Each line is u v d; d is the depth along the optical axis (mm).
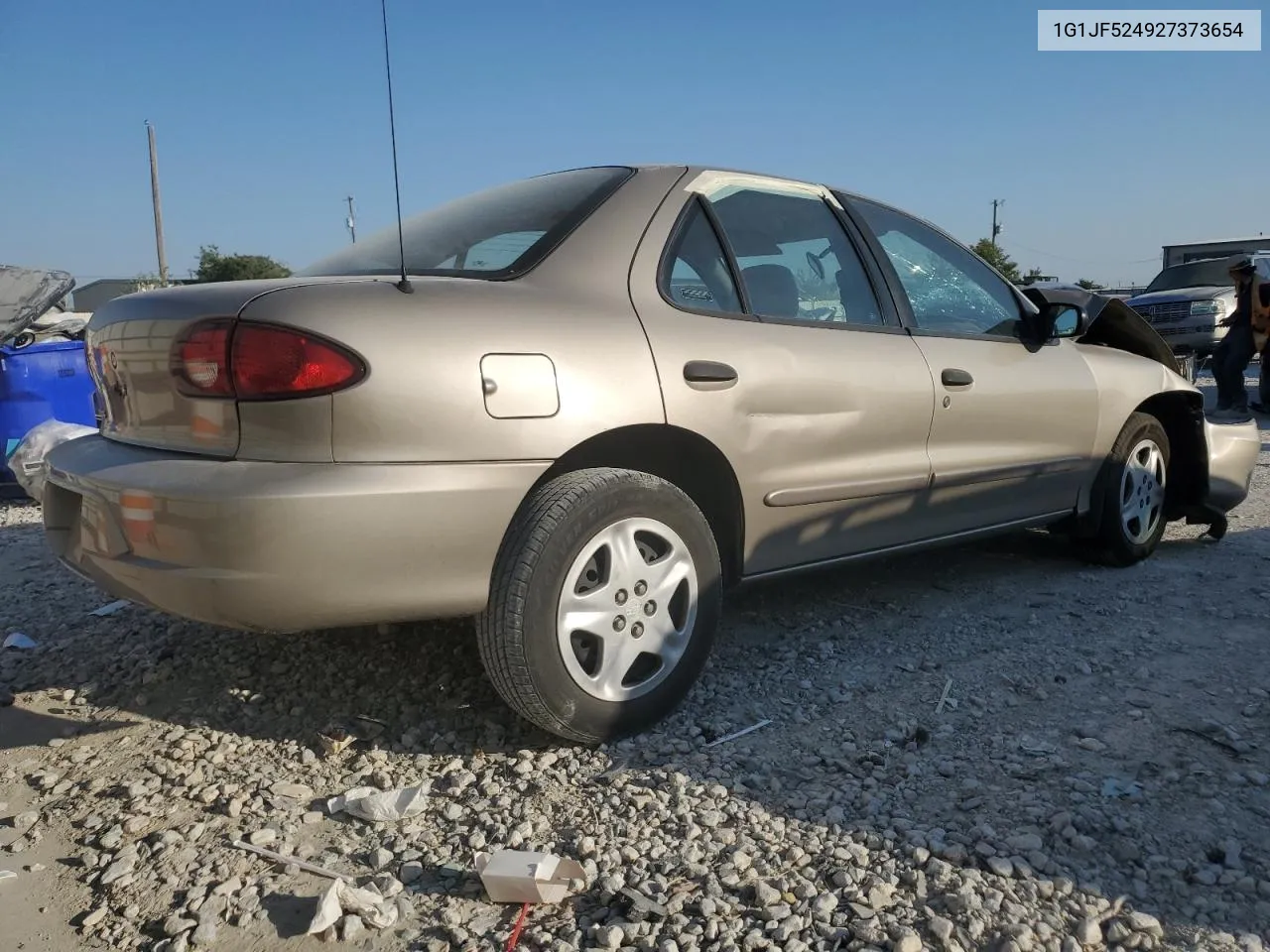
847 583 4430
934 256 4082
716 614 3025
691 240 3148
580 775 2674
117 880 2217
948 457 3770
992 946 1959
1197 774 2629
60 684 3375
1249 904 2092
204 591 2354
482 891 2174
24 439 6574
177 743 2908
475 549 2518
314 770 2746
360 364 2359
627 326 2826
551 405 2604
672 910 2076
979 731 2924
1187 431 5031
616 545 2760
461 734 2926
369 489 2354
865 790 2576
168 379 2510
